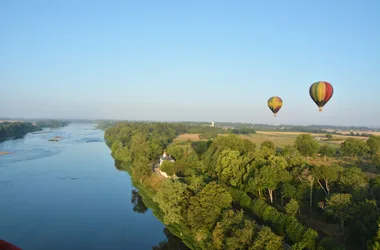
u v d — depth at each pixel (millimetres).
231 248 48219
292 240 50812
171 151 128000
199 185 70875
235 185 76562
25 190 97062
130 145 170875
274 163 71562
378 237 40656
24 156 158750
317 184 67375
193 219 60594
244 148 107562
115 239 64312
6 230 67250
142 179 104062
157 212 78688
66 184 105562
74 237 64812
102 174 122000
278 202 69500
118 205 85125
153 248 60750
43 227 69188
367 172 91250
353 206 49625
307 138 114250
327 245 44094
